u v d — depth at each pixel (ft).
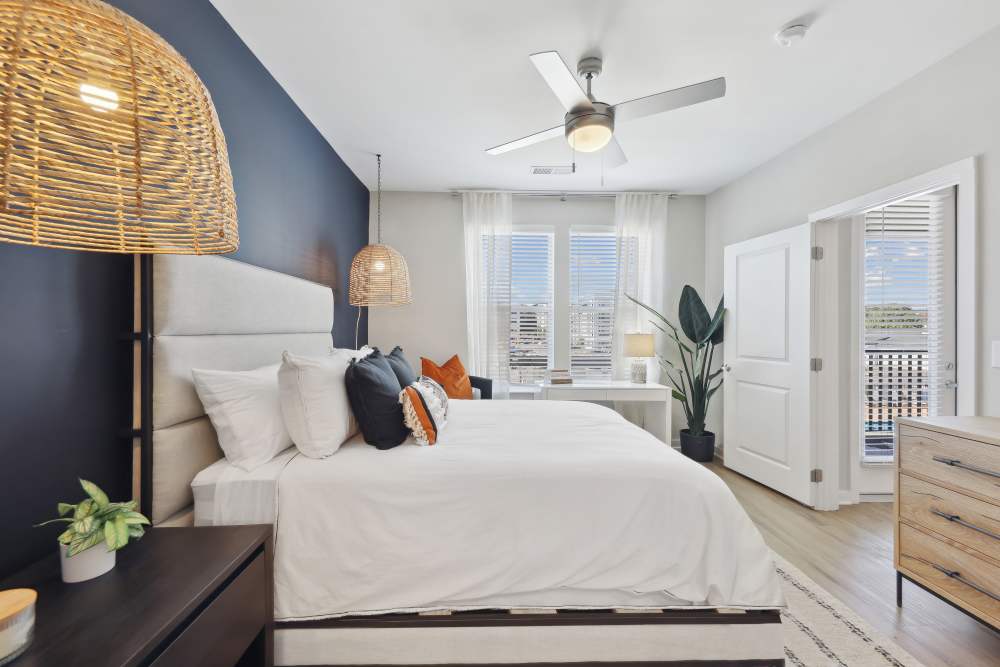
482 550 4.55
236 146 6.31
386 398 5.62
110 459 4.28
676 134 9.66
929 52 6.74
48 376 3.68
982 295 6.30
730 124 9.18
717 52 6.75
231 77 6.17
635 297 13.98
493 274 13.65
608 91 7.82
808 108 8.50
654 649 4.60
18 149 2.23
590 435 6.31
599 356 14.25
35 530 3.57
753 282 11.20
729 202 12.96
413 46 6.59
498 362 13.78
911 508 5.81
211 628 3.18
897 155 7.70
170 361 4.42
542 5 5.74
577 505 4.68
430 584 4.50
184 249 3.36
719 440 13.50
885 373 10.09
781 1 5.68
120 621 2.63
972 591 5.01
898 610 5.97
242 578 3.60
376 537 4.50
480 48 6.64
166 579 3.12
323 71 7.26
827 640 5.33
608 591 4.60
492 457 5.15
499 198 13.70
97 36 2.31
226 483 4.58
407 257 13.85
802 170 10.00
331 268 10.36
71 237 2.95
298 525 4.50
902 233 9.97
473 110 8.56
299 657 4.45
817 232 9.54
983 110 6.33
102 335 4.20
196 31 5.41
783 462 10.21
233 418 4.77
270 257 7.37
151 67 2.54
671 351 14.21
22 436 3.48
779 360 10.40
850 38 6.41
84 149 2.35
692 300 12.98
